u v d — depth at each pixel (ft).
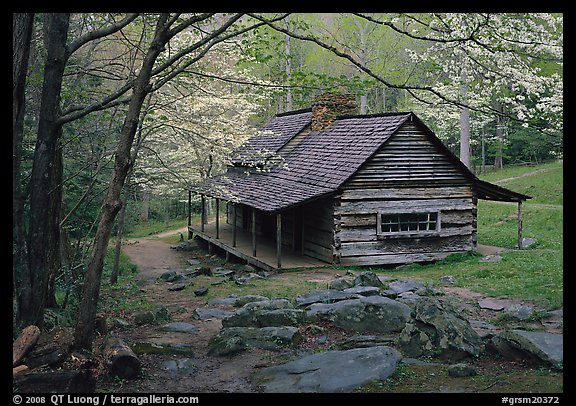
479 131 132.77
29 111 47.39
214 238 83.56
